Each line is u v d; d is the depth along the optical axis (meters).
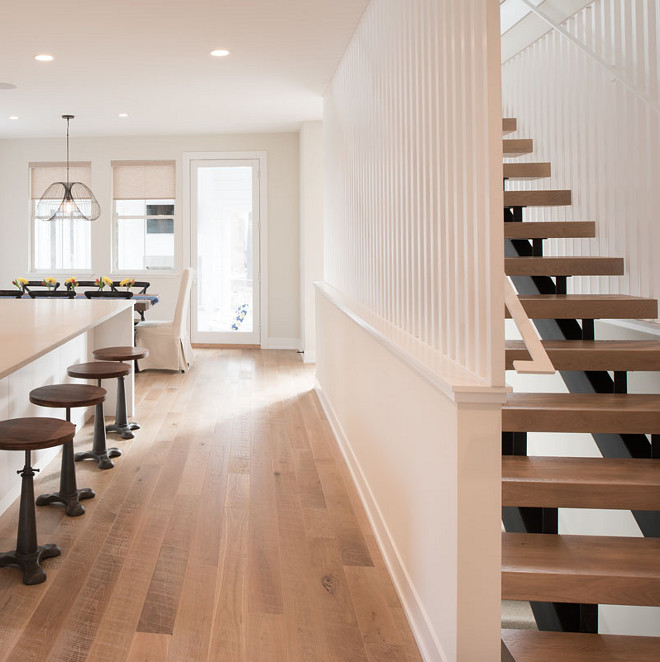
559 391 4.07
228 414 5.46
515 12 4.84
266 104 6.98
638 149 3.45
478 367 1.96
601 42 3.81
